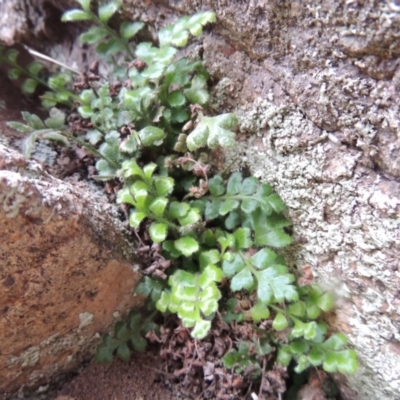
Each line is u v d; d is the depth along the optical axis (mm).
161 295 122
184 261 127
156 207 117
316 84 102
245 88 118
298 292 123
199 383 133
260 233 120
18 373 122
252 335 127
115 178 127
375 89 93
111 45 137
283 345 125
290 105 110
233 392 128
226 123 110
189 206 122
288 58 105
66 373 135
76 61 160
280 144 114
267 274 115
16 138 133
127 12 133
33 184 97
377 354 120
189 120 125
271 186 122
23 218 96
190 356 131
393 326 112
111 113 131
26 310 110
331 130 106
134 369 136
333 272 119
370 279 111
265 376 126
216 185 126
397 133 94
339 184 107
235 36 113
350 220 108
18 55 156
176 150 123
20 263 102
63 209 102
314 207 114
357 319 120
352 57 94
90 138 134
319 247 118
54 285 109
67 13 131
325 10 92
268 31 104
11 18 158
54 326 118
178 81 122
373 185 103
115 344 131
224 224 130
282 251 127
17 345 115
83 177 136
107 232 116
